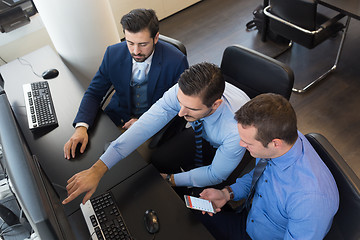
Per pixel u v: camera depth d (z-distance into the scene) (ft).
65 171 4.47
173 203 3.99
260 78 4.92
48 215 2.58
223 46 10.25
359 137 7.23
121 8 10.31
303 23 7.46
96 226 3.72
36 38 8.45
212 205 4.10
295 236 3.41
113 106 6.24
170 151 5.55
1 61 8.27
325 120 7.69
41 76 6.13
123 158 4.55
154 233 3.71
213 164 4.48
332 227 3.59
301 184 3.29
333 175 3.59
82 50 6.82
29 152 3.33
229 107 4.36
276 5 7.80
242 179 4.60
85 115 5.13
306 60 9.32
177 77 5.36
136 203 4.02
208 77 3.64
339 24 8.00
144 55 4.95
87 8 6.22
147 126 4.64
